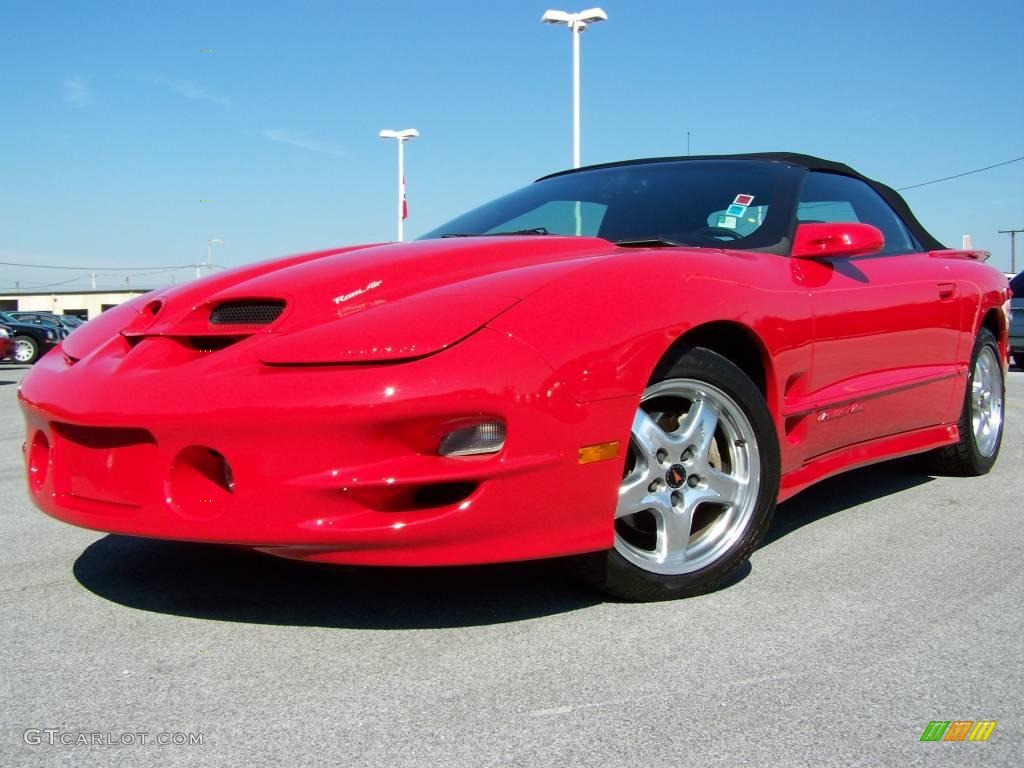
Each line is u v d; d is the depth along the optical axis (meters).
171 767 1.57
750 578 2.57
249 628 2.19
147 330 2.33
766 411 2.52
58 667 1.98
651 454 2.28
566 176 3.59
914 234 3.87
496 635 2.14
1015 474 4.06
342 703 1.80
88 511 2.20
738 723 1.71
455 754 1.60
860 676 1.92
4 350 13.59
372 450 1.96
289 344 2.05
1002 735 1.68
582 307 2.14
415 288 2.25
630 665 1.97
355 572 2.59
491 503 2.01
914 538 2.98
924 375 3.40
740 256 2.67
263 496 1.98
